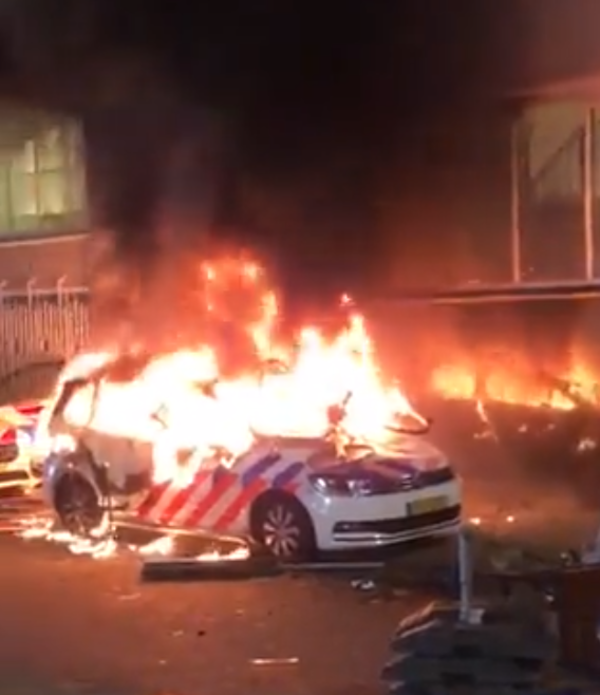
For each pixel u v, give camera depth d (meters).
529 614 8.39
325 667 9.06
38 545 13.43
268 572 11.88
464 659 8.23
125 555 12.82
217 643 9.74
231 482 12.41
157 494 13.00
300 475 11.97
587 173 14.86
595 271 14.84
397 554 12.07
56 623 10.41
